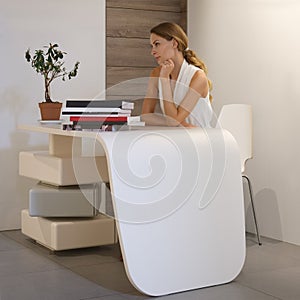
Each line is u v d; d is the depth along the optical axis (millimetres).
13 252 4855
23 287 4172
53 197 4773
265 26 5266
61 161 4645
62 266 4551
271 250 4953
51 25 5551
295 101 5051
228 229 4270
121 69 5918
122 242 3953
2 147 5469
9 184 5512
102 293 4090
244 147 5211
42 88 5555
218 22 5715
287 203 5148
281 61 5141
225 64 5660
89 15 5676
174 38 4473
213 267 4211
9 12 5414
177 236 4102
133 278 3973
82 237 4789
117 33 5883
